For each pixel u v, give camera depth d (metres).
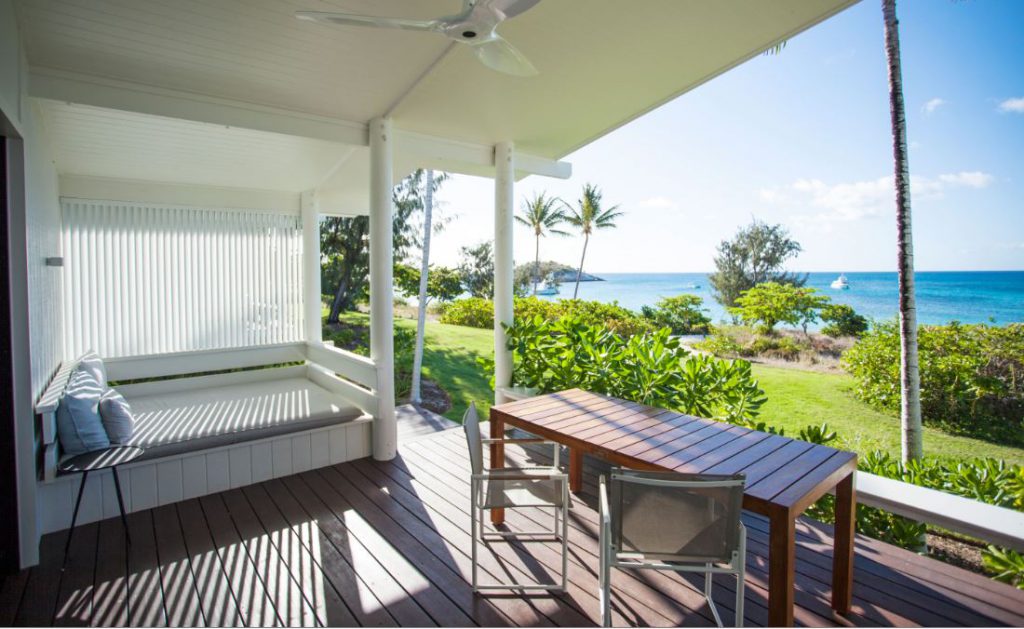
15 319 2.37
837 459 2.02
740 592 1.73
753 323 14.54
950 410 8.20
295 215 5.61
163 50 2.64
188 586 2.26
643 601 2.13
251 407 4.01
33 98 2.68
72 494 2.83
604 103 3.86
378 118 3.73
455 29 1.95
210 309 5.13
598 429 2.46
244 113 3.32
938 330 8.60
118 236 4.65
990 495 3.02
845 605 2.01
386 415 3.85
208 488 3.26
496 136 4.44
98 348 4.55
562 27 2.86
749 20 2.85
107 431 2.81
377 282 3.82
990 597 2.12
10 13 2.11
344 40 2.68
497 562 2.44
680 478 1.65
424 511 3.00
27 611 2.08
